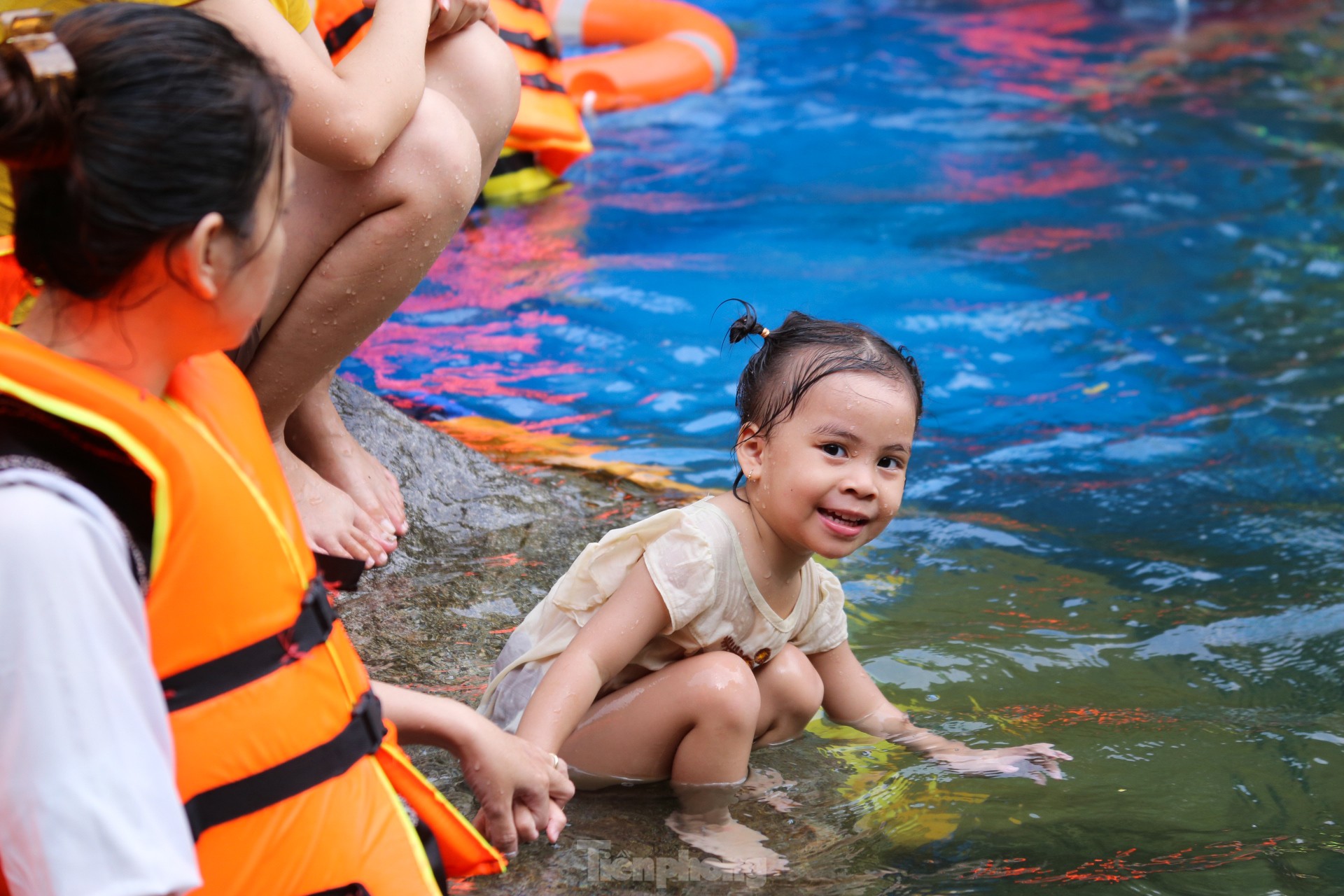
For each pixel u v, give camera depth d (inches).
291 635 66.9
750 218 257.4
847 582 138.6
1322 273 239.6
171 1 97.3
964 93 346.6
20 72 56.8
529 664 105.0
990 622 131.1
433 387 184.9
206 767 63.3
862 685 113.3
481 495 146.0
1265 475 168.1
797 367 101.7
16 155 57.8
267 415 124.5
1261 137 313.6
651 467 164.9
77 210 58.4
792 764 105.2
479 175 122.6
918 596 136.4
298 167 115.5
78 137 57.6
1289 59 381.7
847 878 89.1
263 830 64.9
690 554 101.1
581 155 270.4
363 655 114.7
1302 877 89.4
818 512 100.7
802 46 390.9
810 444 100.1
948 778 103.0
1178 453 174.6
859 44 393.4
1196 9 438.3
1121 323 217.5
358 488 133.5
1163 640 127.5
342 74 109.8
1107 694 117.4
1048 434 180.2
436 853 73.5
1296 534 152.0
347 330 121.6
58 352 62.7
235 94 60.4
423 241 119.9
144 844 55.9
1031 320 216.5
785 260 235.8
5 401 58.9
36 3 95.9
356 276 118.6
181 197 59.0
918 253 241.9
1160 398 192.2
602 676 99.6
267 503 70.3
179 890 56.7
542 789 85.9
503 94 134.4
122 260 59.7
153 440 60.7
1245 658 124.6
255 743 64.6
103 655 56.3
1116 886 88.4
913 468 169.5
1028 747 107.1
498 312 210.5
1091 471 169.6
